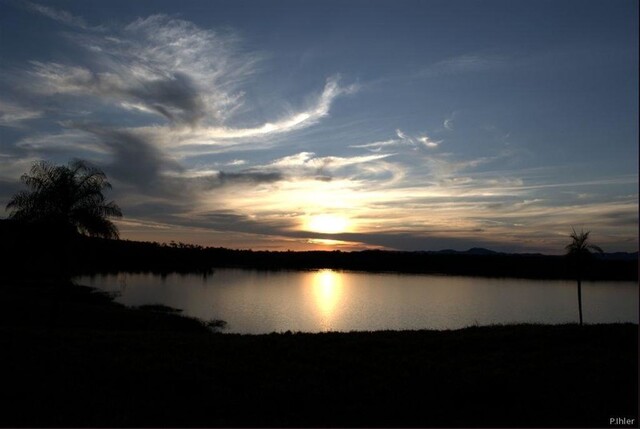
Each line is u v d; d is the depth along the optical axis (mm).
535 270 187875
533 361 17906
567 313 66812
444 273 191375
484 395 13898
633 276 153250
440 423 11812
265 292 96000
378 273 192000
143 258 173125
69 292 65125
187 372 15836
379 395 13844
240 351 19797
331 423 11812
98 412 12172
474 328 27562
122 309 50062
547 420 12008
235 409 12727
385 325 55969
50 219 22453
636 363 17375
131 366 16391
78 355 17766
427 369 16703
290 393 13922
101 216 23547
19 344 19125
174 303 71188
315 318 61406
